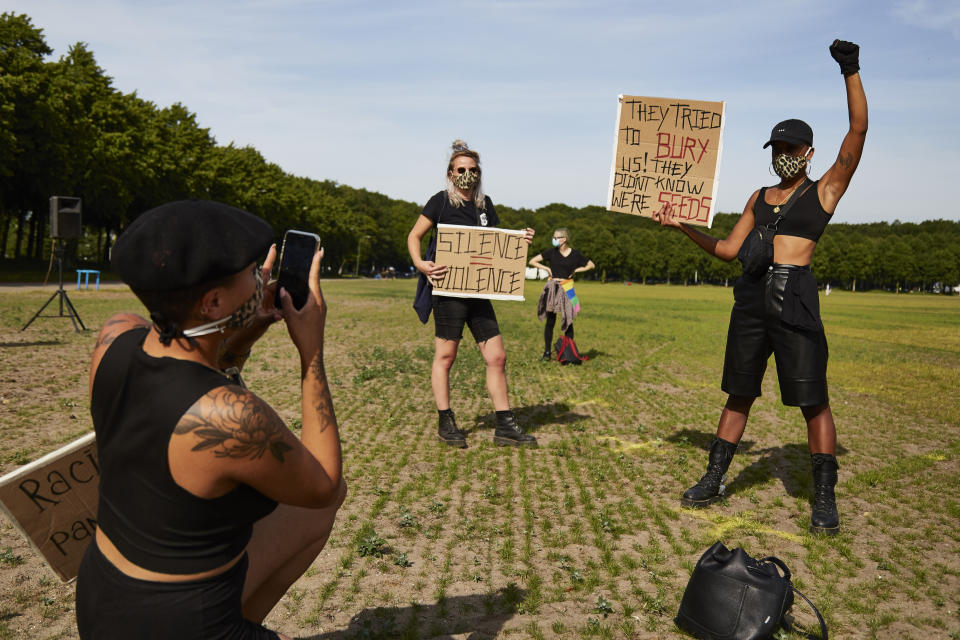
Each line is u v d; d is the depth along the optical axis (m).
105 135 44.28
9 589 3.14
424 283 6.02
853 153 4.00
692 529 4.18
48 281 40.41
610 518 4.32
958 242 148.38
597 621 2.89
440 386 6.13
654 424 7.22
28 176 42.88
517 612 3.03
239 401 1.38
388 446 6.00
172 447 1.33
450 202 5.85
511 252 5.80
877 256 145.12
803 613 3.09
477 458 5.68
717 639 2.75
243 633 1.52
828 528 4.09
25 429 5.91
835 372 12.11
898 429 7.33
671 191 4.93
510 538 3.91
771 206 4.38
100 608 1.42
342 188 141.62
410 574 3.42
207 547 1.42
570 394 8.93
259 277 1.51
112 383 1.45
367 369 10.36
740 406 4.66
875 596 3.30
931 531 4.19
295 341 1.63
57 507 1.79
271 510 1.54
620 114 4.97
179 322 1.39
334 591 3.21
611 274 151.38
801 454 6.13
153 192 54.03
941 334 21.80
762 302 4.34
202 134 62.47
